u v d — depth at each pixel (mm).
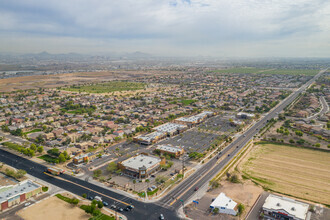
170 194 193250
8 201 174375
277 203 171625
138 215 166750
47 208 174250
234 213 167000
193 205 178375
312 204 179000
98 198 183000
